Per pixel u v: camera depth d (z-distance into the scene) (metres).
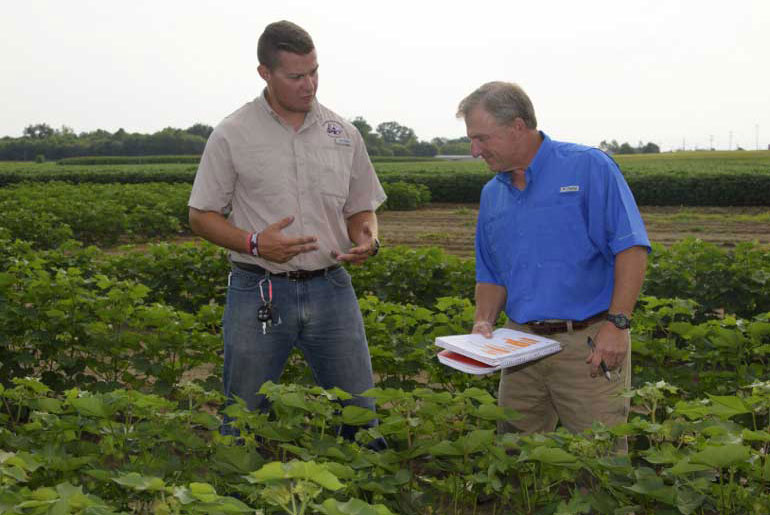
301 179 3.78
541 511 2.59
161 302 8.82
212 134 3.80
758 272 7.44
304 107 3.64
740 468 2.50
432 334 5.63
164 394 5.42
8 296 6.00
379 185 4.26
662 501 2.37
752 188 29.38
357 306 4.09
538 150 3.40
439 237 20.44
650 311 5.79
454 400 2.79
